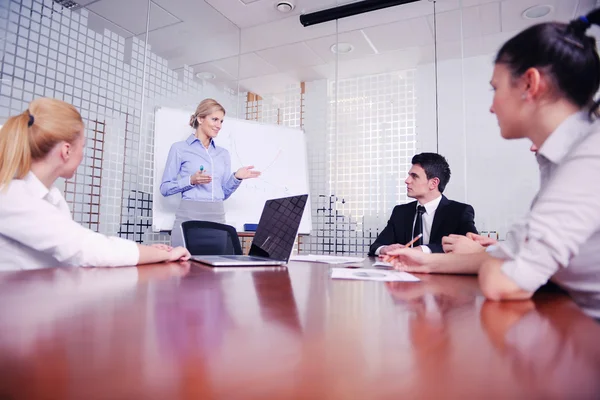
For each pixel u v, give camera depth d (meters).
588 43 0.68
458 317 0.46
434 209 2.33
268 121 4.67
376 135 4.17
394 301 0.57
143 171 3.29
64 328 0.38
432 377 0.26
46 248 0.93
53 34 2.69
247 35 3.74
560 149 0.71
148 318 0.43
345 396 0.22
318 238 4.28
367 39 3.78
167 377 0.25
